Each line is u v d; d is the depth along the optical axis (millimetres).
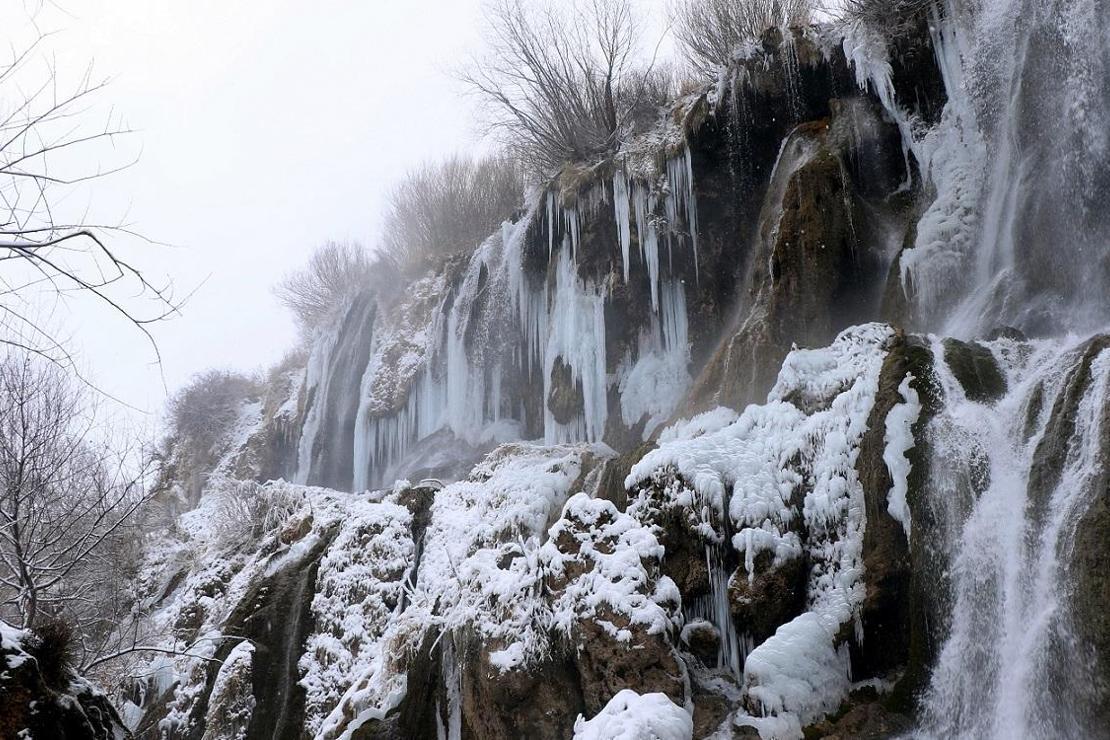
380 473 23781
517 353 20641
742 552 8820
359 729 10656
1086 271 10070
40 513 10383
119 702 13633
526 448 14875
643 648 8031
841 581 8438
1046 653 6559
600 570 8789
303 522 16828
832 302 12617
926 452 8328
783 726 7359
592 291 17656
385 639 12570
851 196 13188
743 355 12961
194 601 18031
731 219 16219
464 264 23359
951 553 7738
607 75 22281
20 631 5711
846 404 9352
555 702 8688
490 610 9883
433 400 23047
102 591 12984
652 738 6879
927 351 9125
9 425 10594
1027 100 11430
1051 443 7180
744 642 8594
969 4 12930
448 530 13789
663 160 16594
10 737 5031
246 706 13891
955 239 11961
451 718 10016
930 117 13992
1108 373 6957
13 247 4598
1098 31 10422
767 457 9719
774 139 15812
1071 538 6578
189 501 31250
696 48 22031
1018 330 9578
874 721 7438
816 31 15430
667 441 12914
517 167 29266
